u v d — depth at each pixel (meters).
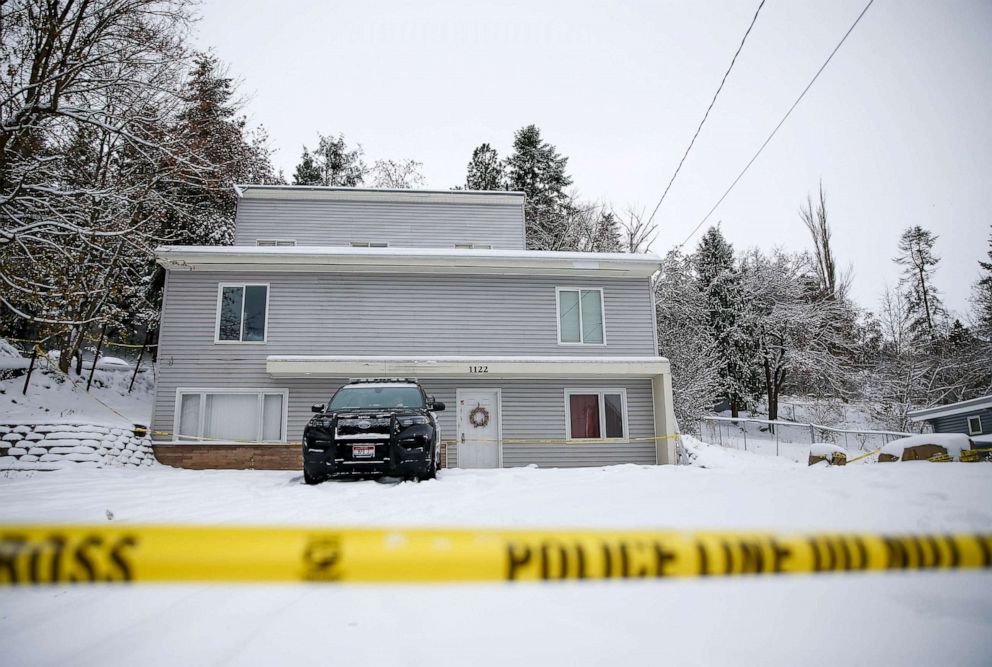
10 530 0.90
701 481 6.59
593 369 15.72
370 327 16.14
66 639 2.50
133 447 13.89
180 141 15.80
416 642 2.41
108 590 3.28
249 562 0.91
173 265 15.66
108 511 5.32
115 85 14.79
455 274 16.66
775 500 4.86
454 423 15.88
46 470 11.91
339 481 9.91
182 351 15.39
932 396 34.00
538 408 16.20
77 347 19.52
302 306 16.02
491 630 2.53
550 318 16.80
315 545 0.94
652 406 16.58
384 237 20.02
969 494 4.50
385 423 9.56
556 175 39.56
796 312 34.50
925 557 1.13
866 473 5.86
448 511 5.89
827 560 1.11
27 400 16.56
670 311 29.25
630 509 5.05
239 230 19.53
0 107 13.12
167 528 0.94
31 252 14.36
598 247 34.16
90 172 16.92
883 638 2.34
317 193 19.84
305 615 2.79
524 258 16.44
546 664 2.17
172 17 15.29
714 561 1.07
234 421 15.20
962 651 2.21
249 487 9.11
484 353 16.36
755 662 2.16
